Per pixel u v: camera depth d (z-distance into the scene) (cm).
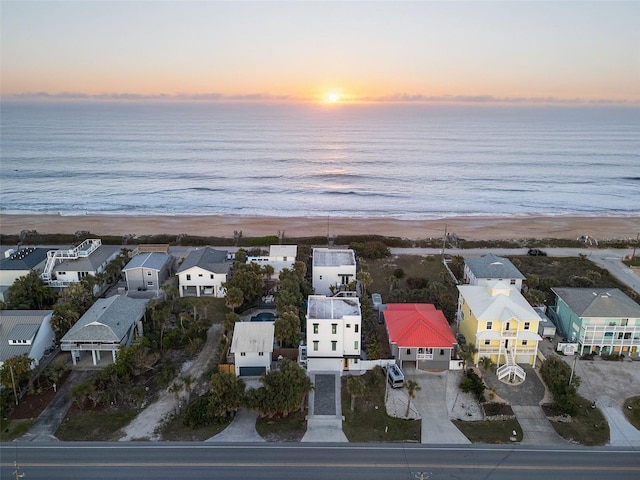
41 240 10225
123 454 4153
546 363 5306
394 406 4888
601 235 11394
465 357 5359
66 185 16850
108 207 14000
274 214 13350
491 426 4581
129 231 11369
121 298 6266
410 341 5419
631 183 18088
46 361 5559
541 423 4631
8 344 5341
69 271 7300
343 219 12794
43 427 4497
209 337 6197
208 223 12219
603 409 4844
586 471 4006
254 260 8006
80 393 4666
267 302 7075
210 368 5525
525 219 12988
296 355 5731
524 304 5744
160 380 5109
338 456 4156
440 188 16938
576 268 8756
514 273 7388
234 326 5684
